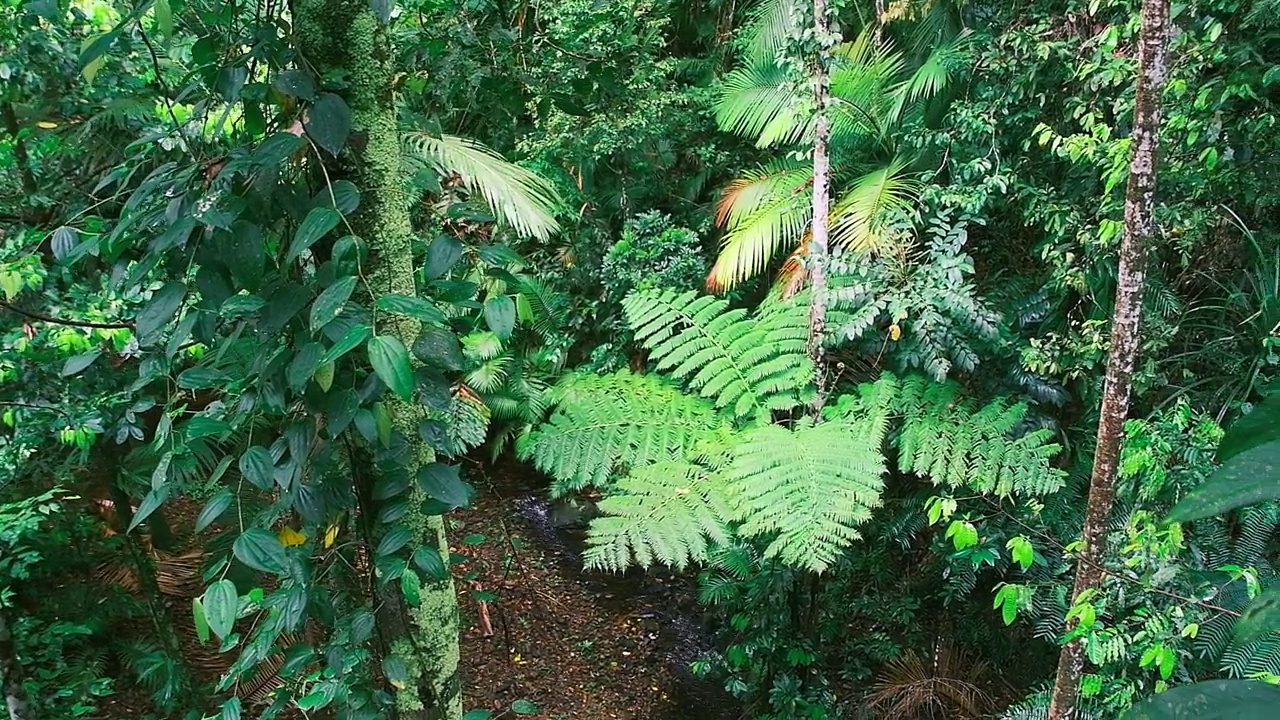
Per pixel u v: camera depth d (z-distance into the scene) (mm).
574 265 5055
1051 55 2783
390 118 1194
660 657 3959
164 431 1112
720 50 5203
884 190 3455
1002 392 3332
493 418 5316
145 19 1828
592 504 4996
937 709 3254
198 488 1657
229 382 1157
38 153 2039
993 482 2838
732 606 3814
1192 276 2715
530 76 1832
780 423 3537
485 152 3510
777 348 3480
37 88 1980
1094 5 2447
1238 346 2602
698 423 3498
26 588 2766
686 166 5242
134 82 2055
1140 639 2016
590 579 4527
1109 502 1741
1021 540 1790
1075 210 2801
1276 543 2447
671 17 5168
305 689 1581
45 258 1903
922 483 3453
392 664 1282
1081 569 1830
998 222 3393
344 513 1306
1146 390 2684
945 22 3539
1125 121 2551
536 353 4773
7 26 1875
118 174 1227
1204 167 2305
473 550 4645
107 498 2857
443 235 1150
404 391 882
